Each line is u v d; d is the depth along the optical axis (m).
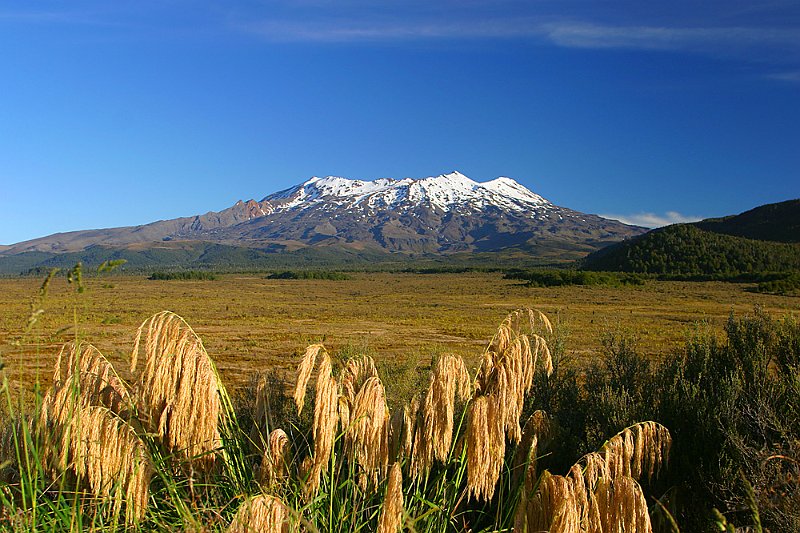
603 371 7.71
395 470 3.29
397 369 9.70
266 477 3.73
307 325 42.38
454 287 114.25
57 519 3.20
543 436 4.53
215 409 3.74
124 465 3.30
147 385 3.78
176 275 163.75
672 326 37.72
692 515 4.87
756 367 6.13
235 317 48.62
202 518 3.48
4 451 3.58
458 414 4.13
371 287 120.12
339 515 3.67
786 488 3.96
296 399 3.56
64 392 3.48
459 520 4.19
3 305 41.06
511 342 3.91
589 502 3.46
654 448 3.90
